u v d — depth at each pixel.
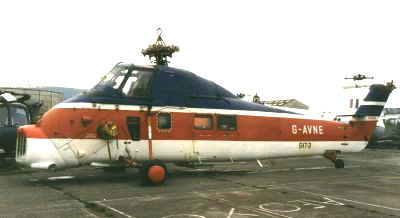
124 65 11.40
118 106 10.80
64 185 10.17
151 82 11.49
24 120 14.04
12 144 13.45
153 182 10.16
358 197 8.81
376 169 14.96
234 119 12.59
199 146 11.88
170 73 11.91
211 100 12.38
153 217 6.66
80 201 8.02
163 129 11.36
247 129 12.77
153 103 11.29
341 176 12.67
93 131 10.47
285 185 10.49
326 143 14.64
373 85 15.80
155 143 11.20
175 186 10.14
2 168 13.62
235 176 12.40
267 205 7.77
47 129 10.11
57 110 10.34
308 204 7.92
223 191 9.39
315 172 13.75
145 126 11.11
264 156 13.22
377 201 8.36
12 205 7.58
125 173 12.85
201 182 10.91
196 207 7.49
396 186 10.54
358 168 15.29
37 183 10.52
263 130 13.10
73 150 10.24
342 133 15.02
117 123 10.73
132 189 9.60
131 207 7.45
